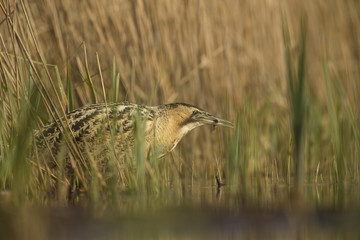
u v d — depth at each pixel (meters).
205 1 17.28
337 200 9.62
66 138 11.77
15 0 11.68
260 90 18.55
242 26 18.45
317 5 21.56
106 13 15.17
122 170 11.78
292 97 8.89
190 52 16.64
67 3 14.55
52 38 14.24
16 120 11.31
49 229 7.40
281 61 19.38
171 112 13.48
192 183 13.30
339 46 21.81
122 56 15.28
